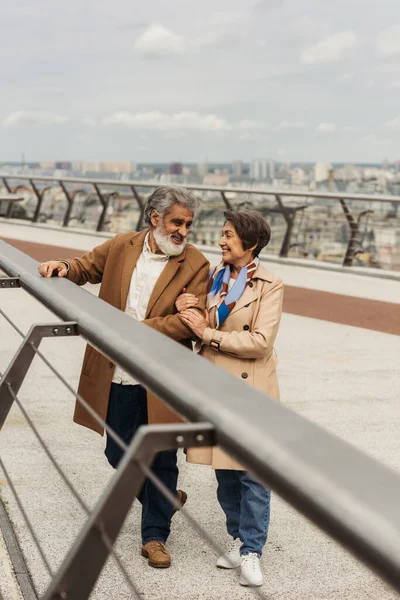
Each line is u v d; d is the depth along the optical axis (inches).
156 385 53.2
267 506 132.1
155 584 128.8
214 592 127.1
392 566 29.8
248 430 40.9
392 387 244.8
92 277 141.4
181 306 130.0
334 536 33.1
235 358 131.0
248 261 133.3
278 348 292.8
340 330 322.3
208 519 154.0
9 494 156.3
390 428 207.3
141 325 68.6
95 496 156.8
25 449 181.8
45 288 90.4
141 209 583.8
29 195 686.5
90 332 71.0
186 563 136.3
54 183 658.2
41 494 157.1
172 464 133.6
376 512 31.6
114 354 62.9
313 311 358.3
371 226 451.2
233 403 45.4
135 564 135.0
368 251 453.4
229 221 131.3
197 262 134.3
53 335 84.4
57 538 138.4
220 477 136.8
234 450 41.9
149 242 135.5
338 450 37.6
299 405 225.3
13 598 116.2
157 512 134.6
